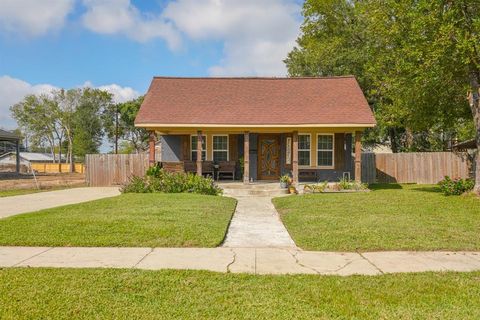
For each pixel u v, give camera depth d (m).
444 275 5.39
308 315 4.01
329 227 8.55
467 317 3.97
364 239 7.42
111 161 21.69
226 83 21.56
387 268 5.79
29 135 69.12
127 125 68.56
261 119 18.20
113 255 6.46
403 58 13.55
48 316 3.96
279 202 13.39
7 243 7.17
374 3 15.87
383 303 4.36
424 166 21.92
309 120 17.89
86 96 69.06
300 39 35.66
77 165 59.03
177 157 20.81
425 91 13.59
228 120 18.12
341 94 20.06
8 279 5.11
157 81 21.64
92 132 69.19
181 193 15.44
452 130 24.17
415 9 12.30
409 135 29.66
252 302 4.35
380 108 26.69
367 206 11.59
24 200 14.51
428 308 4.21
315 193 15.98
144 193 15.52
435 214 10.16
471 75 12.83
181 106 19.28
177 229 8.20
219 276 5.30
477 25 11.02
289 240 7.78
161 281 5.05
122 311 4.09
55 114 66.56
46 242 7.21
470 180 15.15
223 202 12.77
